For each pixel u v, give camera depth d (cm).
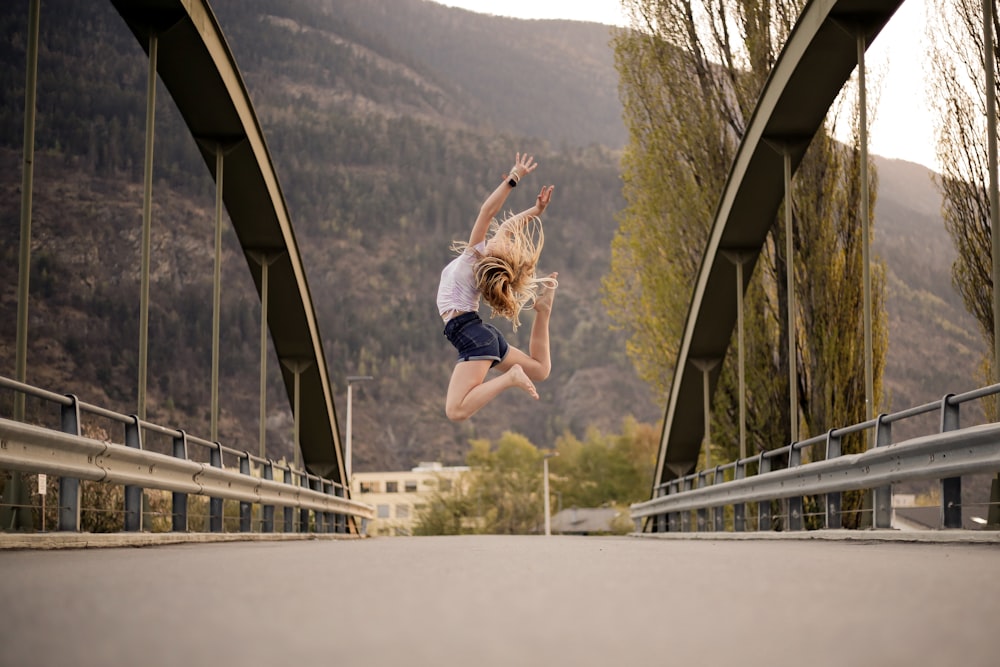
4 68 11138
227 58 1480
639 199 2623
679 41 2500
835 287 2142
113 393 10631
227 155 1627
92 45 13938
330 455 2469
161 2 1288
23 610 325
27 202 931
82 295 11662
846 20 1329
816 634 269
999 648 244
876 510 970
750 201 1806
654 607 331
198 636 267
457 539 1464
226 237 14362
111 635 269
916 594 370
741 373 1867
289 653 238
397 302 19788
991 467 750
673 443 2520
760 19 2378
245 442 12925
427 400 18162
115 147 13450
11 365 6353
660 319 2648
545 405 18900
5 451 717
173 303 13450
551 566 536
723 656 236
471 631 277
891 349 6247
